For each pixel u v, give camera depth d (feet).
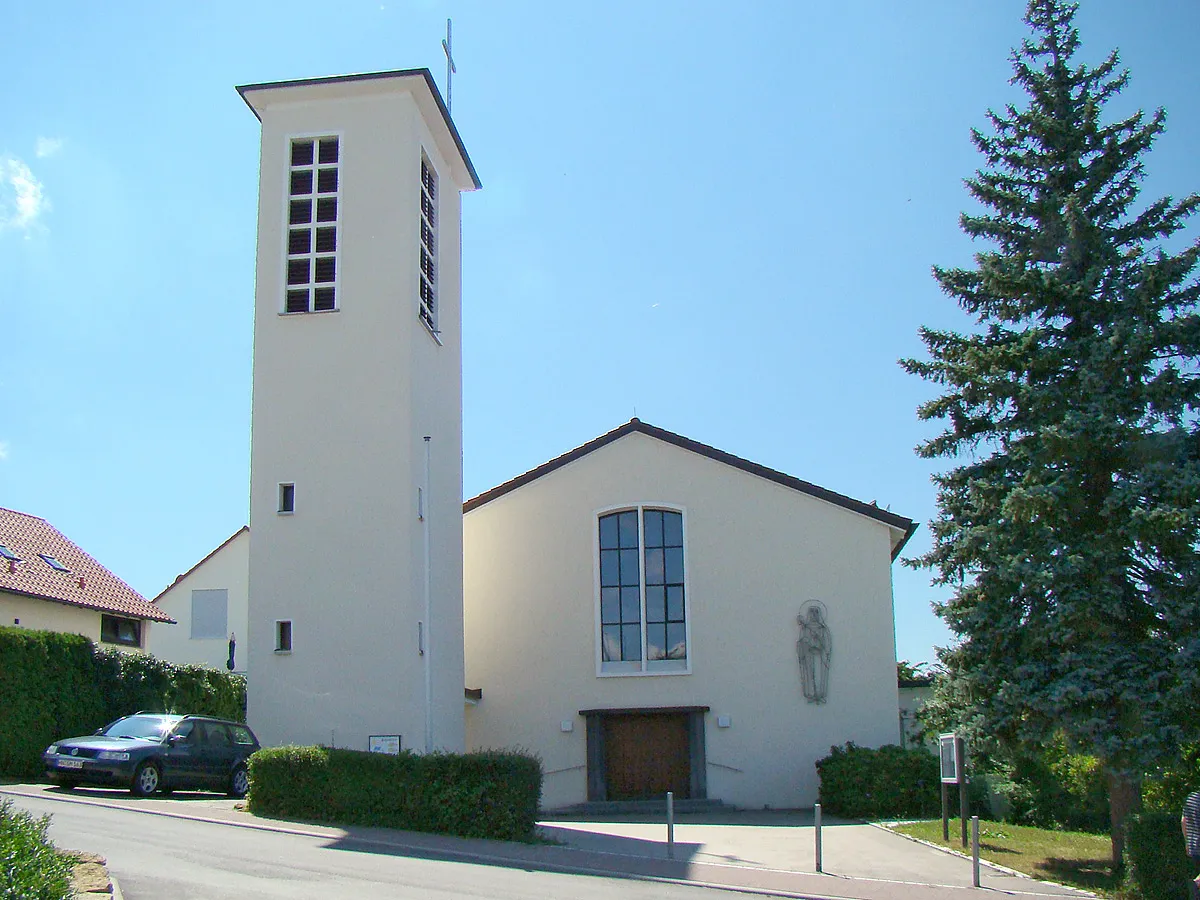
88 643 71.92
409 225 75.36
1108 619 50.06
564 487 90.94
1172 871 42.34
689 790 84.69
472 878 42.75
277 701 69.26
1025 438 53.01
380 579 70.44
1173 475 48.47
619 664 87.97
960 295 56.08
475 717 87.61
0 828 29.78
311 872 41.45
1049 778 74.33
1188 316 50.65
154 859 41.73
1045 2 55.72
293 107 77.92
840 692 85.10
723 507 89.10
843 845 58.44
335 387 73.36
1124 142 54.13
